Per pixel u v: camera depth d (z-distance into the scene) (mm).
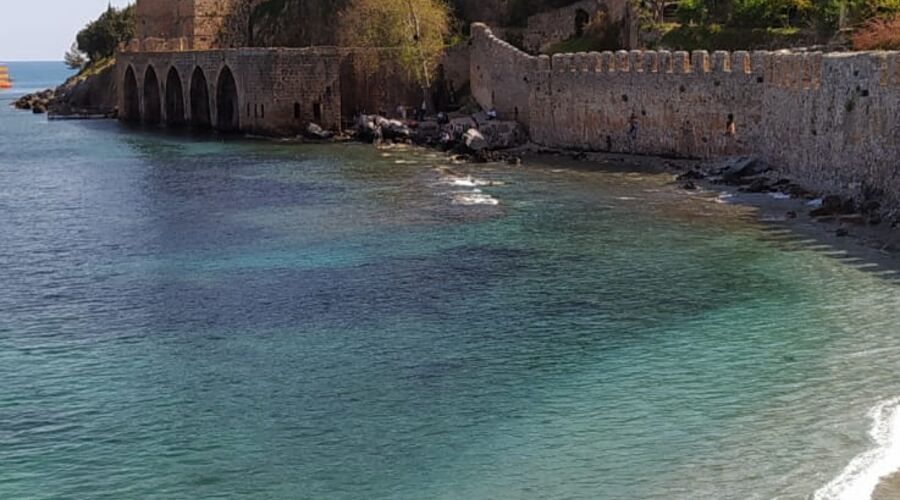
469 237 53312
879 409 28016
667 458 25859
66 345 37094
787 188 63031
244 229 58125
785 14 84750
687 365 32406
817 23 80438
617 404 29469
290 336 37094
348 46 117688
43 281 47312
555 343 35219
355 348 35406
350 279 45188
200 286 45062
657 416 28469
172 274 47562
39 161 100875
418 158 89688
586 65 86688
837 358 32312
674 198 62938
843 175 57250
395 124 104500
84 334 38406
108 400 31344
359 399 30609
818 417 27750
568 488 24609
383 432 28203
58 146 116938
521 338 35938
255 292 43531
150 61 145250
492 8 125812
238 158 95312
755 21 85750
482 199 65125
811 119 61719
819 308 37844
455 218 58875
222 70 123188
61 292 45062
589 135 87250
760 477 24531
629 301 40062
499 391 30875
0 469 26688
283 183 76688
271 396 31141
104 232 59562
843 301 38594
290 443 27703
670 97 78938
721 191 65000
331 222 59031
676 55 78000
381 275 45688
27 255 53500
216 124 126062
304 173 82000
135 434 28719
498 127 93875
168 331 38375
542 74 91938
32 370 34375
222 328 38469
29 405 31094
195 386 32281
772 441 26438
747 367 31922
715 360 32719
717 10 90500
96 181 83625
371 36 113812
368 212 61875
